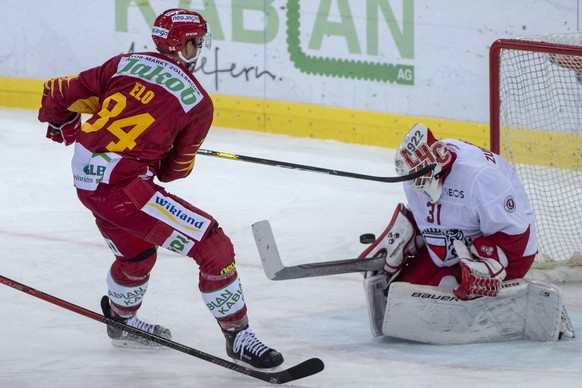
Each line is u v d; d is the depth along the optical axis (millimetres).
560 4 21156
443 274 12195
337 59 23969
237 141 24281
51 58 27312
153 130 10797
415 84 23125
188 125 11016
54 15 27031
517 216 11711
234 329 11203
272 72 24828
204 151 12078
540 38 15367
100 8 26531
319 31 24016
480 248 11703
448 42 22531
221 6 25109
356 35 23609
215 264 10969
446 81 22734
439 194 11680
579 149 17875
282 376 10625
